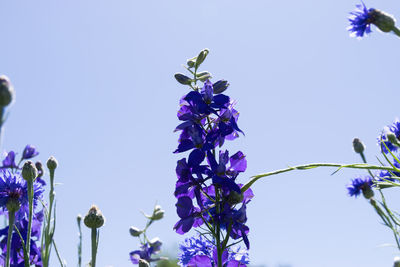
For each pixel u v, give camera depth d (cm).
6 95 41
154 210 91
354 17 65
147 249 88
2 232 64
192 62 64
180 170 60
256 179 60
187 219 60
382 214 74
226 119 62
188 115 62
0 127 41
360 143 82
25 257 58
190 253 64
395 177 68
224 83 63
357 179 85
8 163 80
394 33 63
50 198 67
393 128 78
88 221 58
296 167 60
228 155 61
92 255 58
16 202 60
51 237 63
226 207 59
